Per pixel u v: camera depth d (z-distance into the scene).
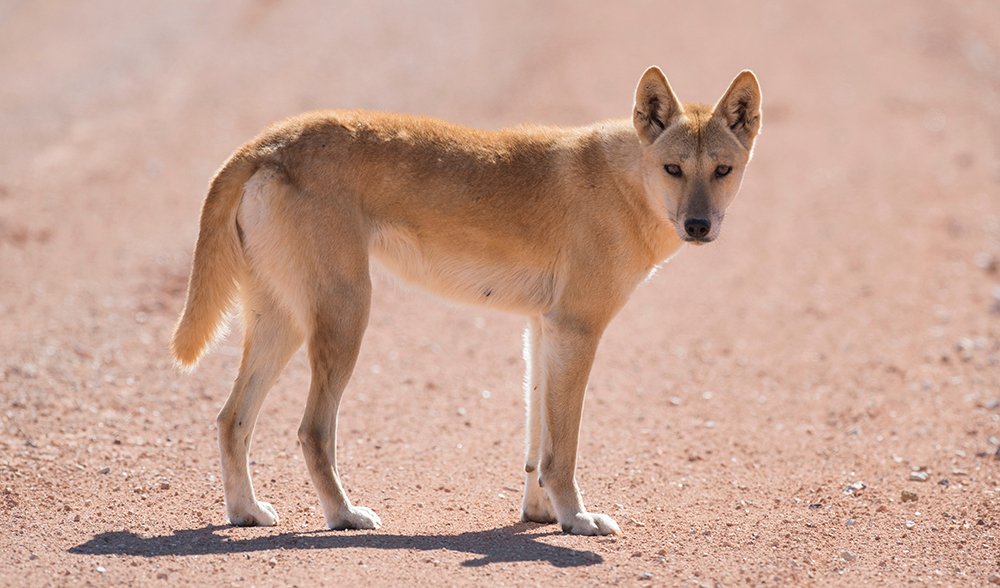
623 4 109.62
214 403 32.56
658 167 24.03
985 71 91.12
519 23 100.75
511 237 24.16
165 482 26.03
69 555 20.58
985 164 66.94
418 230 23.88
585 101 75.75
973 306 44.88
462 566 20.47
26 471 25.53
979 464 29.34
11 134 67.69
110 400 31.69
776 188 63.62
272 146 23.08
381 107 73.69
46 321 38.97
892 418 33.69
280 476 27.31
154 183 59.25
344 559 20.58
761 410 34.78
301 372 35.72
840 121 76.81
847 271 50.41
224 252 23.00
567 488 23.77
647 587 19.92
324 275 22.77
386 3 107.88
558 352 23.88
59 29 96.06
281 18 101.25
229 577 19.55
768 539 23.50
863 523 24.97
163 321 40.06
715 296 47.53
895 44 98.44
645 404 35.09
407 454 29.75
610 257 24.14
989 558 22.80
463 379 36.78
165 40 92.62
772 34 99.88
